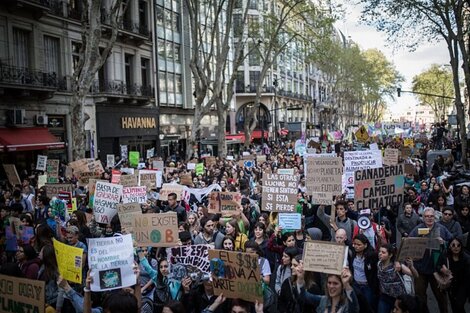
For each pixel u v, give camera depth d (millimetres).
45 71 27859
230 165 23422
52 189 12898
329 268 5711
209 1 35156
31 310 5180
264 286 6668
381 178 9516
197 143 48000
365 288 7023
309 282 6102
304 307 6012
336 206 9234
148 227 7609
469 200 11320
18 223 9898
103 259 5734
